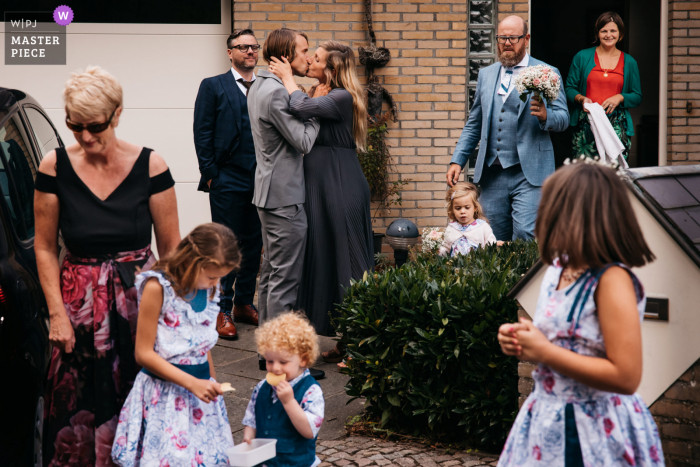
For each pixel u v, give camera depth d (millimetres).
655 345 2645
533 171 5453
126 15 7223
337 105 4488
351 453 3523
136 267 2688
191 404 2547
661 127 7703
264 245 4723
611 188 1884
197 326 2557
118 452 2537
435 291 3674
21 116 3832
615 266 1859
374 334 3793
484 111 5598
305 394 2582
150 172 2715
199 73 7332
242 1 7066
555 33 9773
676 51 7527
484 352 3471
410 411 3709
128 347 2658
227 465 2600
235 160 5613
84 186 2635
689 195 2717
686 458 2625
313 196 4648
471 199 5379
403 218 7449
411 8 7301
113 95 2514
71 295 2658
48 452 2645
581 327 1893
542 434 1971
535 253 4438
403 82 7375
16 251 3008
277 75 4535
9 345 2711
